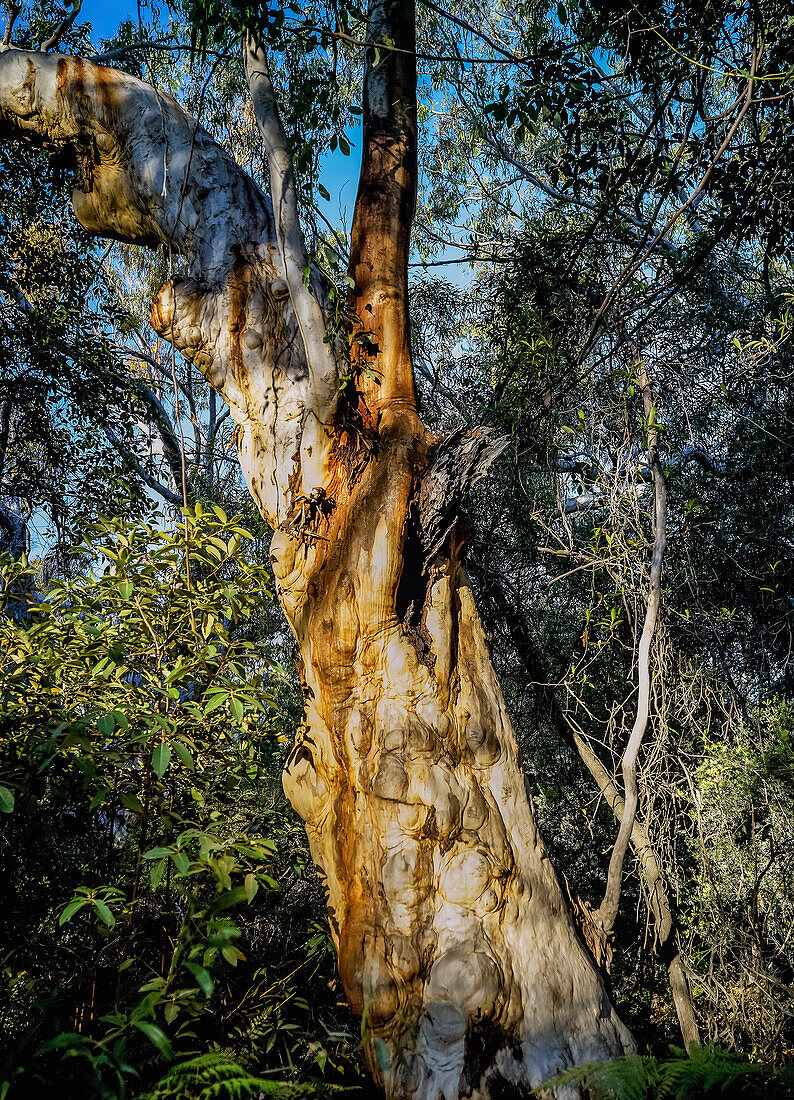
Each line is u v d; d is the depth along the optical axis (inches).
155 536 125.5
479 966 110.0
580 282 200.7
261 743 142.5
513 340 204.8
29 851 122.9
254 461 150.4
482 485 199.9
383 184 155.7
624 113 199.8
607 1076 97.2
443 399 233.0
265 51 143.9
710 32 152.4
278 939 147.2
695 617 199.8
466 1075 105.6
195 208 157.3
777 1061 151.3
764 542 207.0
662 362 203.0
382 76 161.5
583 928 136.2
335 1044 130.1
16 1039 99.3
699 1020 165.6
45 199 273.3
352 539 129.6
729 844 172.7
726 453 216.1
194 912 108.7
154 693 121.5
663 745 176.2
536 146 258.4
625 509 180.2
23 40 245.4
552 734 221.8
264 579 130.8
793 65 145.4
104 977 118.5
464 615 136.2
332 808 130.8
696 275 197.0
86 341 291.6
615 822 214.8
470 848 118.0
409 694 125.1
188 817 128.2
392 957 113.7
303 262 137.2
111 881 128.6
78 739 105.2
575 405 194.1
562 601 227.9
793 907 169.9
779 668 210.4
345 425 139.9
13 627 128.3
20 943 117.7
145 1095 84.8
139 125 161.3
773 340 199.9
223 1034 116.0
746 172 159.2
